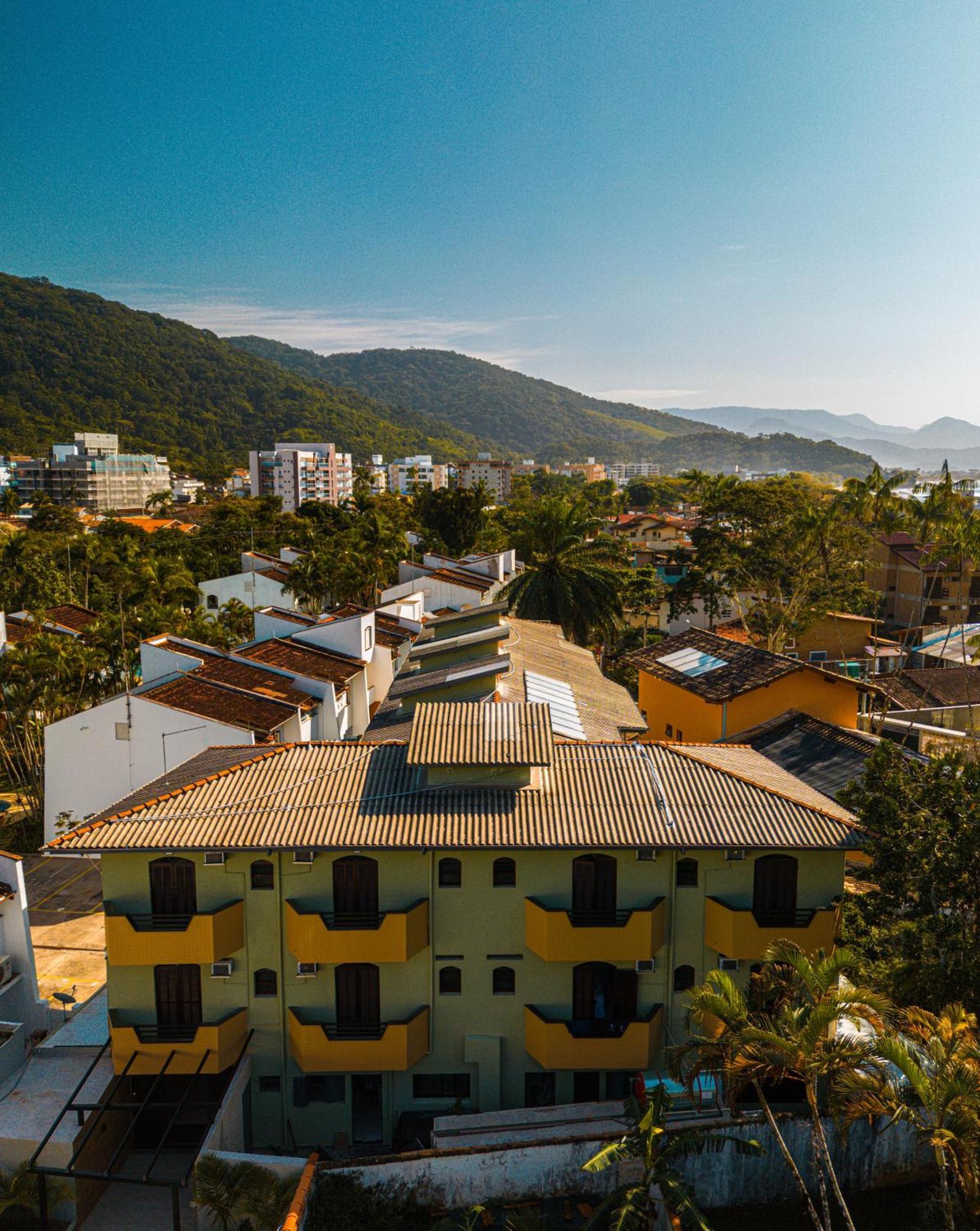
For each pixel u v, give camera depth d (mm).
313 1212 21250
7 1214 22547
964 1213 20172
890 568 96312
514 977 25844
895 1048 16906
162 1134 26422
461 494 144375
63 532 132750
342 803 25578
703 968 25859
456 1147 22875
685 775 27219
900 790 24969
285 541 127688
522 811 25281
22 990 28375
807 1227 21516
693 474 87188
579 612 67938
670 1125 22453
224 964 24906
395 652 62656
